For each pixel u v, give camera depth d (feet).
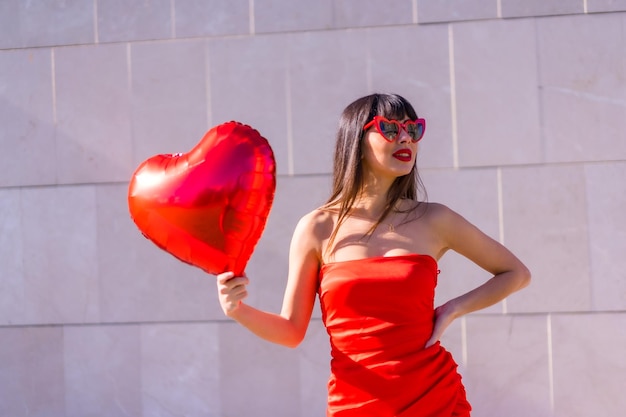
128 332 14.82
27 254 15.05
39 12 15.06
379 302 8.41
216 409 14.62
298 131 14.56
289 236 14.53
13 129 15.10
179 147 14.79
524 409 14.15
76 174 14.98
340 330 8.54
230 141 8.34
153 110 14.84
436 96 14.34
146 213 8.41
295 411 14.49
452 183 14.33
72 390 14.90
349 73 14.49
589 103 14.14
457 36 14.32
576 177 14.15
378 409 8.26
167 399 14.71
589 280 14.10
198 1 14.76
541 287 14.15
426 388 8.40
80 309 14.92
